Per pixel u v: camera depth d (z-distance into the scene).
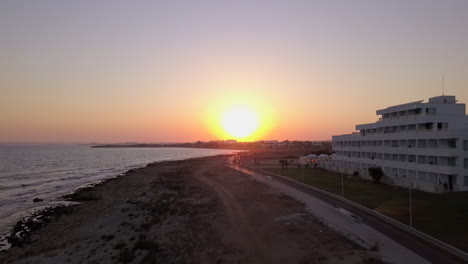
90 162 169.75
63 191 70.00
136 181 81.62
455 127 54.56
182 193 56.62
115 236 31.97
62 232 36.06
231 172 95.94
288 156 181.75
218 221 34.81
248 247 26.08
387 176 60.22
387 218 32.88
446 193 46.03
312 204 42.31
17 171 116.06
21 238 34.91
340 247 25.27
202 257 24.20
